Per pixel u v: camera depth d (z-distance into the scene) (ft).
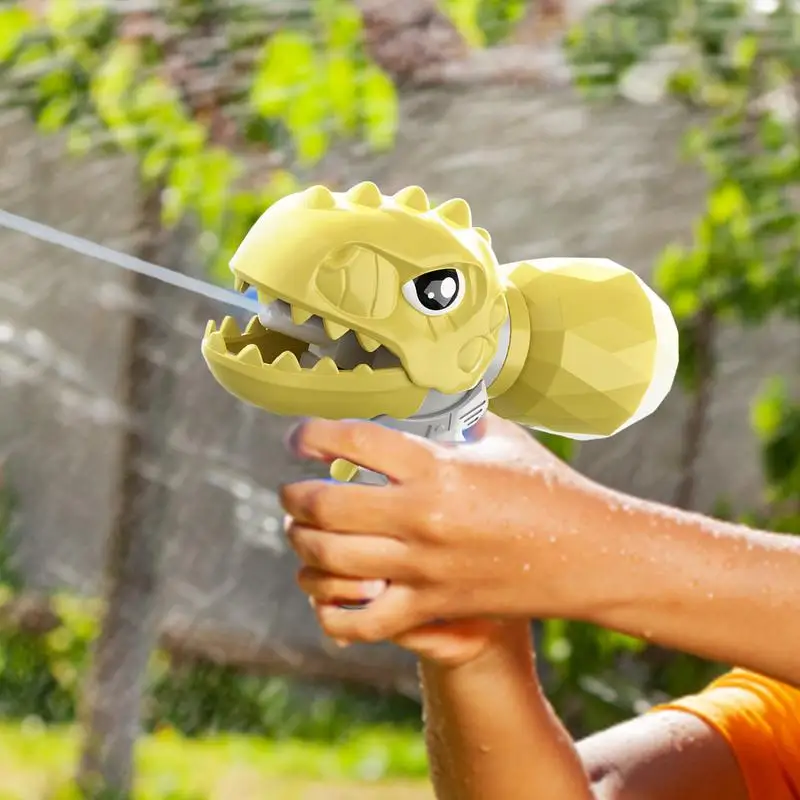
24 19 7.27
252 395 1.73
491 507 1.73
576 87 8.20
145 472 8.25
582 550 1.78
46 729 10.32
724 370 11.44
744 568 1.87
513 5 7.39
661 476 10.61
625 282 1.93
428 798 10.17
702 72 7.78
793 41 7.57
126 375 8.14
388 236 1.72
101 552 10.94
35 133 8.30
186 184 7.43
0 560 11.05
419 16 7.25
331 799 9.85
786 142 8.25
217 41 7.13
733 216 8.78
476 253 1.79
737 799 2.95
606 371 1.88
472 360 1.79
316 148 7.32
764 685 3.12
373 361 1.79
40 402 10.55
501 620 2.35
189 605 10.59
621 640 9.64
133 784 8.61
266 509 9.11
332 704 11.58
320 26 7.07
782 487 9.57
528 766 2.52
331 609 1.77
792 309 9.20
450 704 2.47
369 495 1.71
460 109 8.61
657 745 2.98
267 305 1.77
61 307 9.30
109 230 8.56
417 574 1.74
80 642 10.77
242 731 11.13
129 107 7.25
